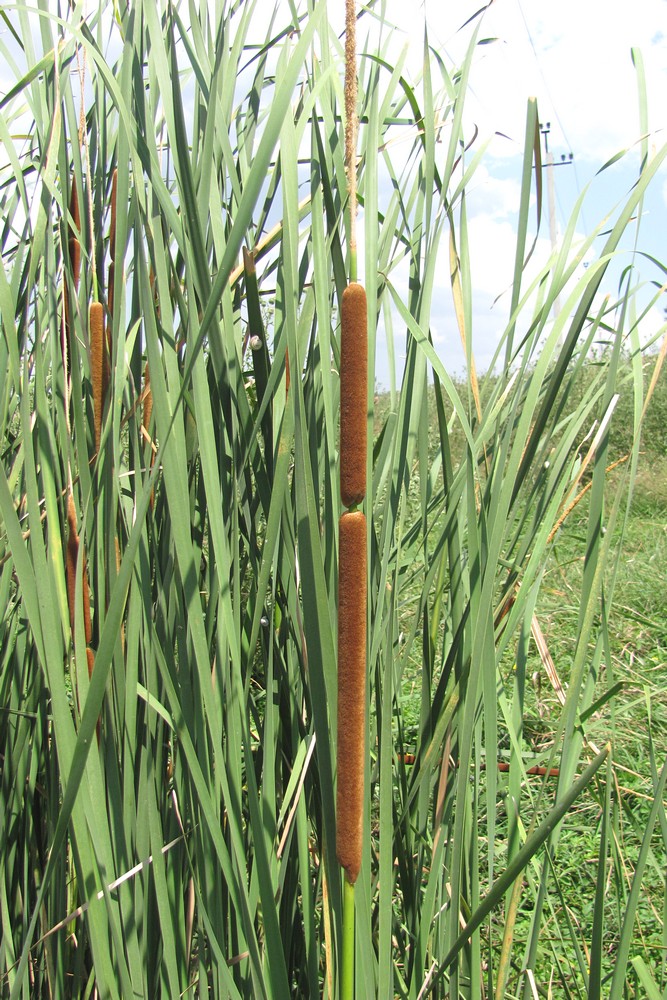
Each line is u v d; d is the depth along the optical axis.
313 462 0.62
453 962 0.62
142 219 0.57
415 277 0.64
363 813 0.55
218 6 0.61
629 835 1.40
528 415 0.56
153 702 0.57
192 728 0.59
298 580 0.62
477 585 0.60
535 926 0.65
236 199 0.60
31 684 0.78
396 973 0.71
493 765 0.61
